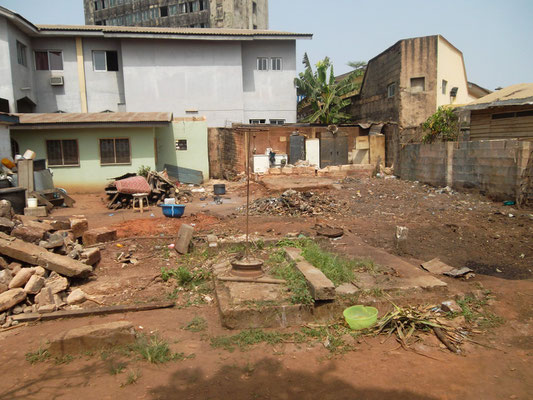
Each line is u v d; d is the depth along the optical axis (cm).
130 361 374
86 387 332
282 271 542
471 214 1066
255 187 1716
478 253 763
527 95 1355
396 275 548
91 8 4631
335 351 393
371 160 2192
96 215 1230
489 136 1536
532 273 655
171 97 2369
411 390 328
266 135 2177
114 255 712
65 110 2316
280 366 366
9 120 1297
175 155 2019
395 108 2228
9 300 476
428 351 394
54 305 490
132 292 554
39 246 607
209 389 329
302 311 454
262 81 2498
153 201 1478
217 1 3881
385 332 432
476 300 508
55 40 2267
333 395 321
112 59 2370
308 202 1217
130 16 4388
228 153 2133
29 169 1257
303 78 2634
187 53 2361
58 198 1394
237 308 443
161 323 457
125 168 1786
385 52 2344
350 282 516
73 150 1741
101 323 449
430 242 831
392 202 1274
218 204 1398
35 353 389
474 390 329
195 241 800
